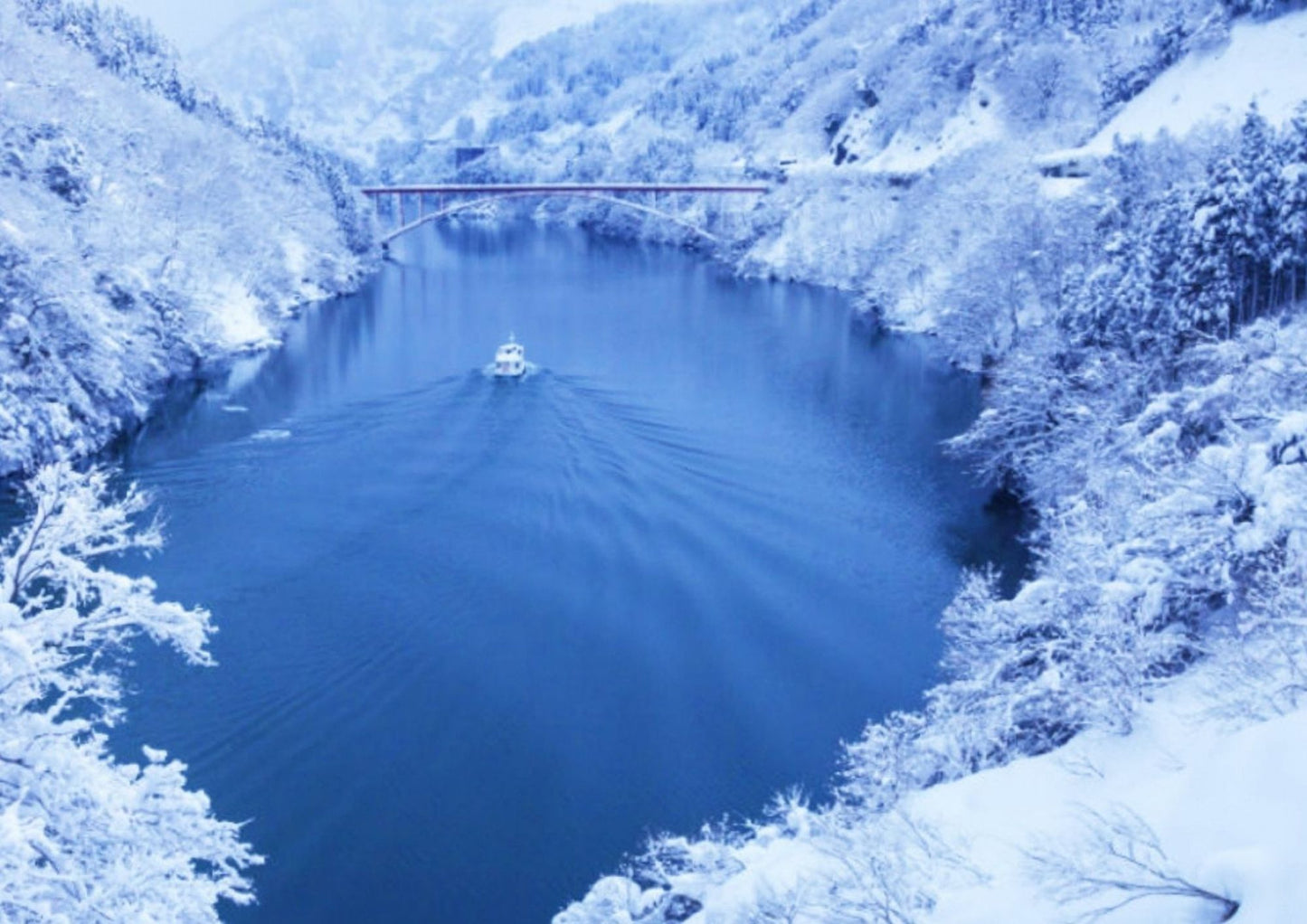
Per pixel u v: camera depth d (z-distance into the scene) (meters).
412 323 88.31
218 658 30.98
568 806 25.38
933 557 39.78
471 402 60.47
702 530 42.25
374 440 53.06
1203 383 35.16
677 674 31.25
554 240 178.88
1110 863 9.68
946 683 30.78
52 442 46.50
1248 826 9.26
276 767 26.36
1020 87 118.81
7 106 66.00
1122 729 13.82
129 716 27.86
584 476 48.03
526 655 32.00
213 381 65.25
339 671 30.59
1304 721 10.24
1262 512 16.89
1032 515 43.16
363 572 37.25
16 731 12.30
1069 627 18.44
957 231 83.38
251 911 21.84
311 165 130.38
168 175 81.06
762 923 12.13
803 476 48.72
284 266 91.94
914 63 150.25
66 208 61.00
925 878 11.44
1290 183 39.53
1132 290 42.28
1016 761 15.10
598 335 83.00
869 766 19.64
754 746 27.91
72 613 12.98
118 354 54.06
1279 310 39.88
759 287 115.56
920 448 53.00
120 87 91.06
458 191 155.38
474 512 43.38
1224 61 85.31
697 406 60.97
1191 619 17.61
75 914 11.38
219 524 41.44
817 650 32.88
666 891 16.84
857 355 75.25
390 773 26.31
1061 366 44.59
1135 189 58.97
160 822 13.02
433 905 22.28
